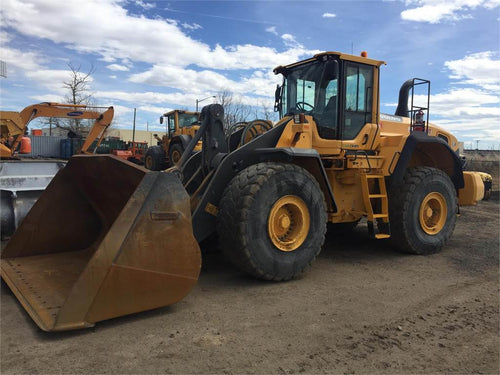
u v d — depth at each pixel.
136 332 3.11
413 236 5.75
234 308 3.66
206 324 3.29
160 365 2.64
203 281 4.44
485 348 3.03
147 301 3.27
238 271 4.82
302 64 5.66
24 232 4.42
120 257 3.08
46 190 4.41
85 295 2.98
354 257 5.71
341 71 5.39
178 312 3.53
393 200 5.80
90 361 2.67
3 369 2.55
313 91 5.42
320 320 3.45
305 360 2.77
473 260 5.61
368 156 5.62
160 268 3.28
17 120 8.08
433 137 6.07
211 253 5.54
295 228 4.55
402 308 3.77
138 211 3.18
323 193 4.91
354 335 3.18
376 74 5.78
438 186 6.03
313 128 5.20
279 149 4.44
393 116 6.58
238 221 4.08
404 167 5.69
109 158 3.71
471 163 27.06
